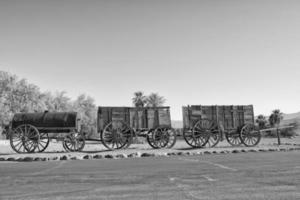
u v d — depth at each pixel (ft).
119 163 37.01
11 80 144.66
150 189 20.74
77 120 57.82
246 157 41.11
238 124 63.62
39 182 24.09
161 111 59.52
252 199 17.62
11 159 44.37
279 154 45.37
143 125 58.44
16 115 56.95
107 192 20.15
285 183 21.97
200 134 60.34
